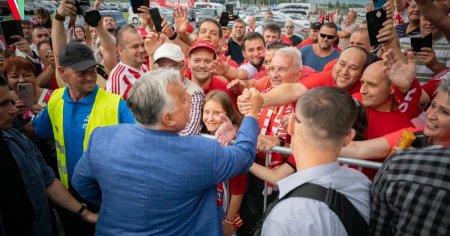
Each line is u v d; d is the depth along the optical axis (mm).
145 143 1324
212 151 1327
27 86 2668
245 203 2412
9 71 2830
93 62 2160
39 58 4480
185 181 1298
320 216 1027
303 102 1172
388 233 1076
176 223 1351
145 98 1295
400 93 2139
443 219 946
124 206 1340
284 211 1074
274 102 2123
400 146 1733
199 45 2926
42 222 1863
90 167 1439
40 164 1957
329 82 2738
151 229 1339
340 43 6375
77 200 2186
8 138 1740
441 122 1617
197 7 21984
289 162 2018
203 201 1416
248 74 3371
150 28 3799
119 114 2234
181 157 1303
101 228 1433
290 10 20844
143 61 3125
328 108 1115
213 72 2873
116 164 1333
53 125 2301
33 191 1795
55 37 3023
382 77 2102
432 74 3535
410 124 2180
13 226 1731
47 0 14820
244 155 1439
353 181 1155
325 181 1104
